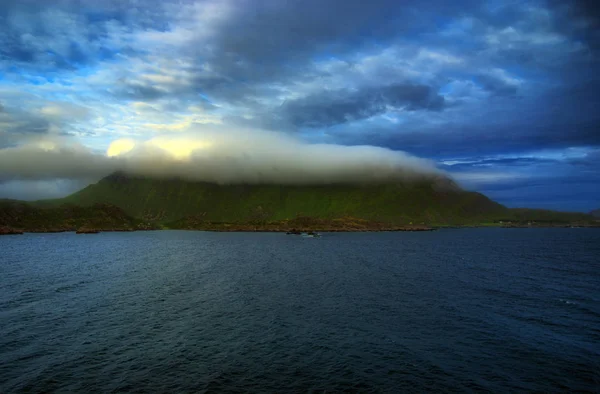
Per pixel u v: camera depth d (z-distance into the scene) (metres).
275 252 145.25
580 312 49.12
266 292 62.75
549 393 27.44
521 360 33.31
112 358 33.50
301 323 44.44
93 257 122.94
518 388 28.17
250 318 46.56
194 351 35.38
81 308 51.16
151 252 143.75
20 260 112.69
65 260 113.12
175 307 52.03
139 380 29.23
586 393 27.42
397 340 38.44
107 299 56.91
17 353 34.44
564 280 75.12
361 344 37.34
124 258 120.25
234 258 121.62
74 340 38.12
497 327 42.62
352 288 66.44
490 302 54.91
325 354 34.75
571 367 31.80
